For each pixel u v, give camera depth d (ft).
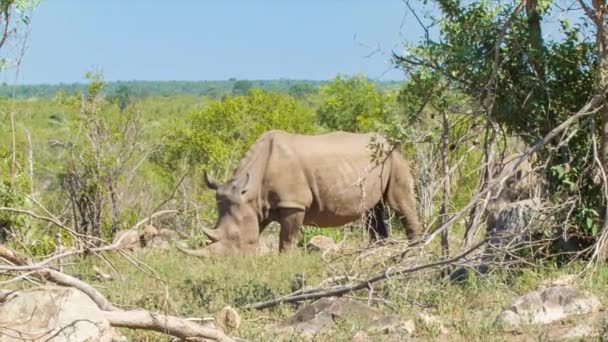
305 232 101.55
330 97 159.84
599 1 61.98
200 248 83.66
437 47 65.41
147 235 78.18
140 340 48.14
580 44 66.03
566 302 50.62
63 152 101.35
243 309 55.47
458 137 67.46
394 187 89.56
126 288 61.41
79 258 72.08
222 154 135.23
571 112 66.08
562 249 64.34
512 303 51.62
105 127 93.20
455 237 77.00
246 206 85.56
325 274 65.62
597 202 63.52
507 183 70.13
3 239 77.66
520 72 66.28
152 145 118.93
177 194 108.47
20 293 42.78
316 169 88.38
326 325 50.67
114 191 91.20
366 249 61.21
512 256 60.90
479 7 66.23
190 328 44.06
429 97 65.67
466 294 57.11
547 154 65.41
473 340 47.06
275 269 71.92
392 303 54.29
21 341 41.06
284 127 155.33
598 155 63.52
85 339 41.57
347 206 89.04
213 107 151.84
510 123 67.21
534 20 66.03
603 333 45.62
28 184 82.38
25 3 67.31
